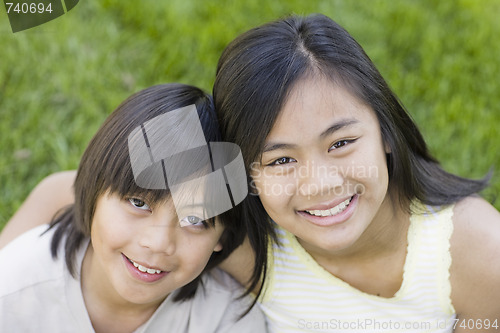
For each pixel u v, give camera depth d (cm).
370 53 243
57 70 233
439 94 237
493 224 142
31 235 153
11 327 140
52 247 146
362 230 131
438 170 154
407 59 251
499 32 260
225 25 252
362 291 150
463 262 142
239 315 149
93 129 217
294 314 153
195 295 146
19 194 202
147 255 126
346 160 124
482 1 274
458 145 220
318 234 131
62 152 211
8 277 142
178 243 127
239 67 127
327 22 130
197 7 261
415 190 141
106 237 129
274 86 121
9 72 232
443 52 253
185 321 146
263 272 148
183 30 249
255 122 123
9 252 148
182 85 138
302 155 123
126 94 229
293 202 128
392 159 136
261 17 248
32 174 209
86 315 142
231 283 154
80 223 140
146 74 236
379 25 259
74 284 142
